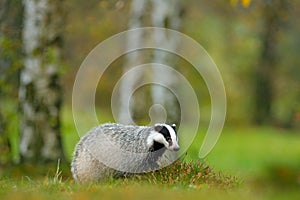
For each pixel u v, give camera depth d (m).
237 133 52.03
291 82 58.81
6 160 25.98
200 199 15.36
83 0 32.19
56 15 26.42
